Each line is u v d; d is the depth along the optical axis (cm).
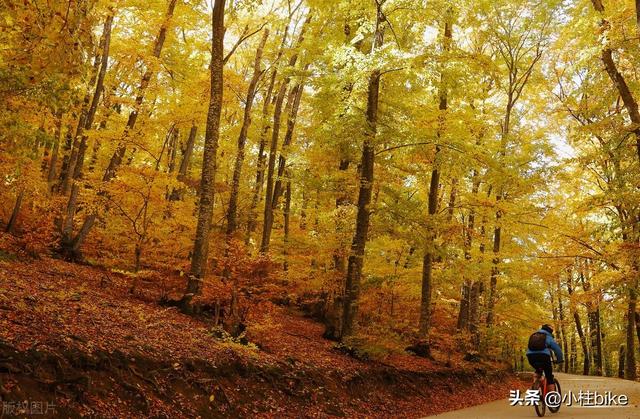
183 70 1853
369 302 1592
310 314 1955
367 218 1348
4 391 495
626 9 1270
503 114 2258
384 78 1455
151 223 1304
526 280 2008
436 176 1662
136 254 1264
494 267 1830
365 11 1366
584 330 3806
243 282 1126
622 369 3181
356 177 1502
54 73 641
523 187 1733
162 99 1772
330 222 1541
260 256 1138
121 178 1220
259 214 2162
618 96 1761
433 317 2125
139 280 1270
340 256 1491
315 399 917
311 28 1789
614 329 3416
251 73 2566
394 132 1303
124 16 1717
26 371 539
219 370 805
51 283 1016
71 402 552
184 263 1260
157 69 1547
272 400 839
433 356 1644
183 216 1385
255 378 859
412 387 1228
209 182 1165
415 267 1769
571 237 1653
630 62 1385
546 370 884
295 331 1473
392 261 1825
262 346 1069
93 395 582
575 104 1884
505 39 1992
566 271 1880
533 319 2041
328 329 1441
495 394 1538
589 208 1521
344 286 1445
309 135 1697
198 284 1146
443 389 1338
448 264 1762
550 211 1892
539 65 2172
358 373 1108
